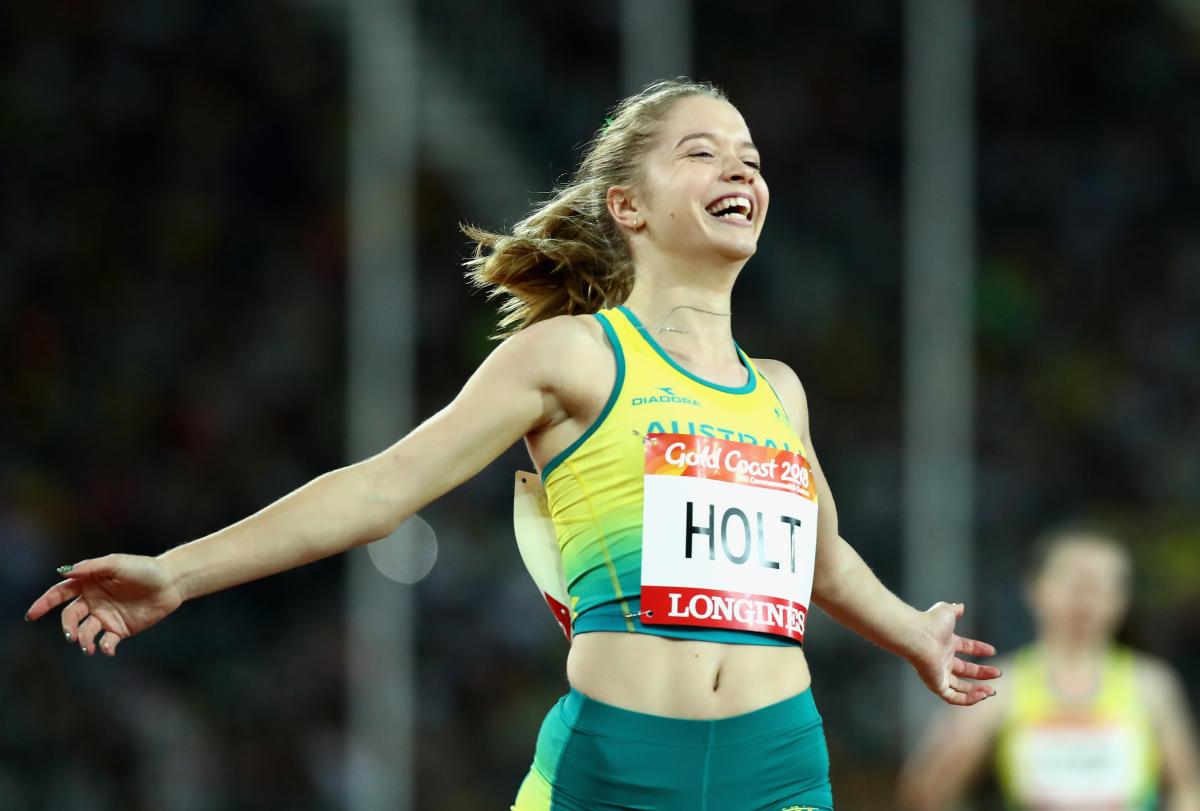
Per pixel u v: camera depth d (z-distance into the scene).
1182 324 44.28
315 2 40.81
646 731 9.16
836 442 39.00
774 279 40.34
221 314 37.84
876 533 37.97
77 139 38.53
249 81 39.97
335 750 32.97
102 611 8.62
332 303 38.41
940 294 35.62
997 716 22.36
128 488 35.38
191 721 32.19
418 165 39.31
